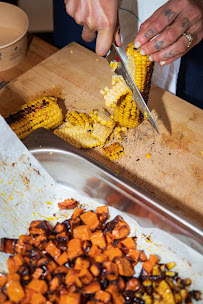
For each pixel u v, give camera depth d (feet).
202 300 3.87
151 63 4.75
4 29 6.83
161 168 5.16
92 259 4.05
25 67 6.64
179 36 4.71
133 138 5.47
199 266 4.09
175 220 4.05
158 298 3.79
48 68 6.28
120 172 5.09
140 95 4.65
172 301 3.76
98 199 4.68
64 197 4.73
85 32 4.94
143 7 6.20
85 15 4.55
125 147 5.36
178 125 5.67
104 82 6.16
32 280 3.81
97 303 3.60
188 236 4.00
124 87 4.76
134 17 6.35
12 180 4.39
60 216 4.61
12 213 4.33
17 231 4.30
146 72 4.75
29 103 5.28
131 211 4.41
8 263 3.98
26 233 4.34
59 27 8.32
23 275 3.84
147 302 3.77
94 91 6.02
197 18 4.83
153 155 5.29
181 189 4.96
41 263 3.96
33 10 9.32
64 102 5.83
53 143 4.61
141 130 5.58
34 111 5.19
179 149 5.37
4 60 6.34
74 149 4.56
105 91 4.94
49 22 9.65
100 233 4.21
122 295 3.83
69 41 8.43
